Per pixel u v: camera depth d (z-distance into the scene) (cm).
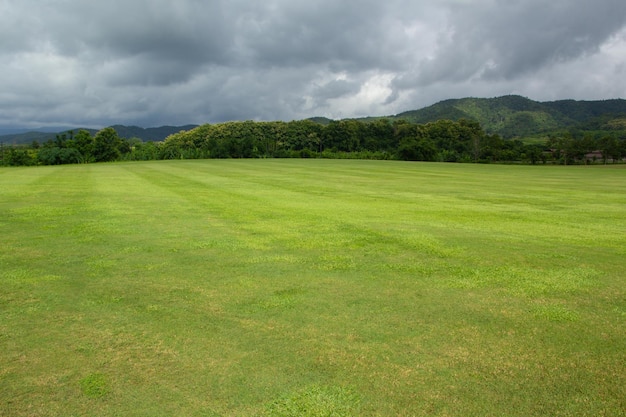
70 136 8400
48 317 508
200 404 340
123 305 547
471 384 369
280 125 13600
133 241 918
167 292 596
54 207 1415
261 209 1427
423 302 564
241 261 762
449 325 491
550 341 452
